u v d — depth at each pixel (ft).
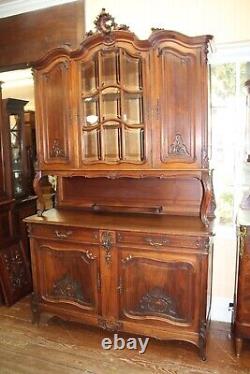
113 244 7.51
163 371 6.89
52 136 8.39
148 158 7.57
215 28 8.16
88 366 7.08
